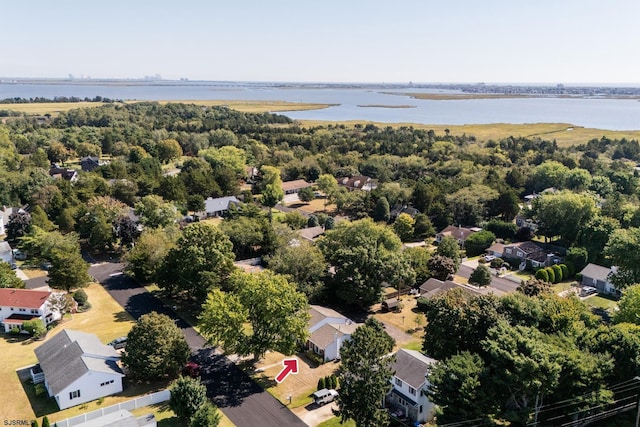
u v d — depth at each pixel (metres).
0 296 61.66
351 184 143.12
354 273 64.62
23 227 89.69
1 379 49.09
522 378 35.84
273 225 89.25
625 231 74.56
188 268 65.19
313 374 51.50
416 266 74.44
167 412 43.97
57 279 66.19
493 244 95.00
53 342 51.75
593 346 42.34
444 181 125.12
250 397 47.09
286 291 51.88
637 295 53.91
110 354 50.38
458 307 47.12
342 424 42.88
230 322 50.19
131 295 71.00
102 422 39.16
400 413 44.38
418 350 55.19
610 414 41.34
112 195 110.81
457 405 36.75
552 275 78.00
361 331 40.84
